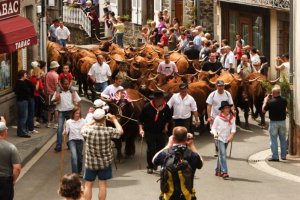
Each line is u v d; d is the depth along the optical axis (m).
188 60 30.19
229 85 25.16
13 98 26.66
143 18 46.66
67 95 22.38
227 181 19.33
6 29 23.31
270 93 21.91
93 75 28.11
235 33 39.03
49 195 18.17
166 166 13.59
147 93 24.70
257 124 26.42
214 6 40.66
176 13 44.00
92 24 47.56
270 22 35.59
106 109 18.61
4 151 14.85
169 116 19.86
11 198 14.92
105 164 16.44
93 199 17.84
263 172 20.38
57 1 46.41
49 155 22.28
